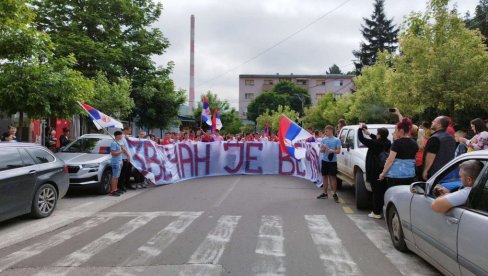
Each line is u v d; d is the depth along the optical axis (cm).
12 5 1064
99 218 842
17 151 816
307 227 740
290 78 9131
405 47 1683
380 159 796
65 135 1569
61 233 720
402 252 588
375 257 568
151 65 2728
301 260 554
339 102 3894
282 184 1372
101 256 579
